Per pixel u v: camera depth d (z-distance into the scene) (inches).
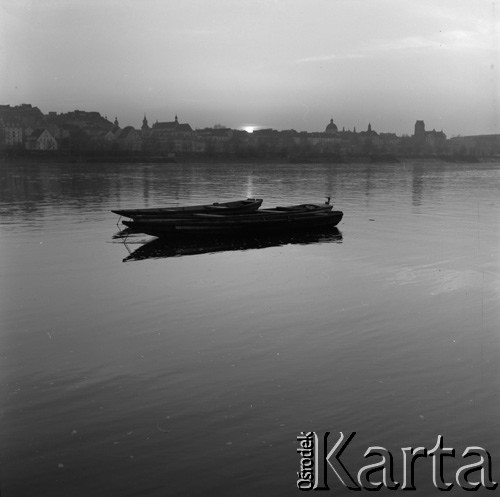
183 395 591.8
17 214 2097.7
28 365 671.8
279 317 860.0
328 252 1400.1
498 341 748.0
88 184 3752.5
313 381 623.8
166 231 1560.0
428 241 1558.8
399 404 570.3
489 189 3602.4
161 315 871.7
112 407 566.3
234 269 1205.7
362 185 3949.3
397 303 938.1
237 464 474.0
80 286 1051.9
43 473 462.9
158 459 479.8
